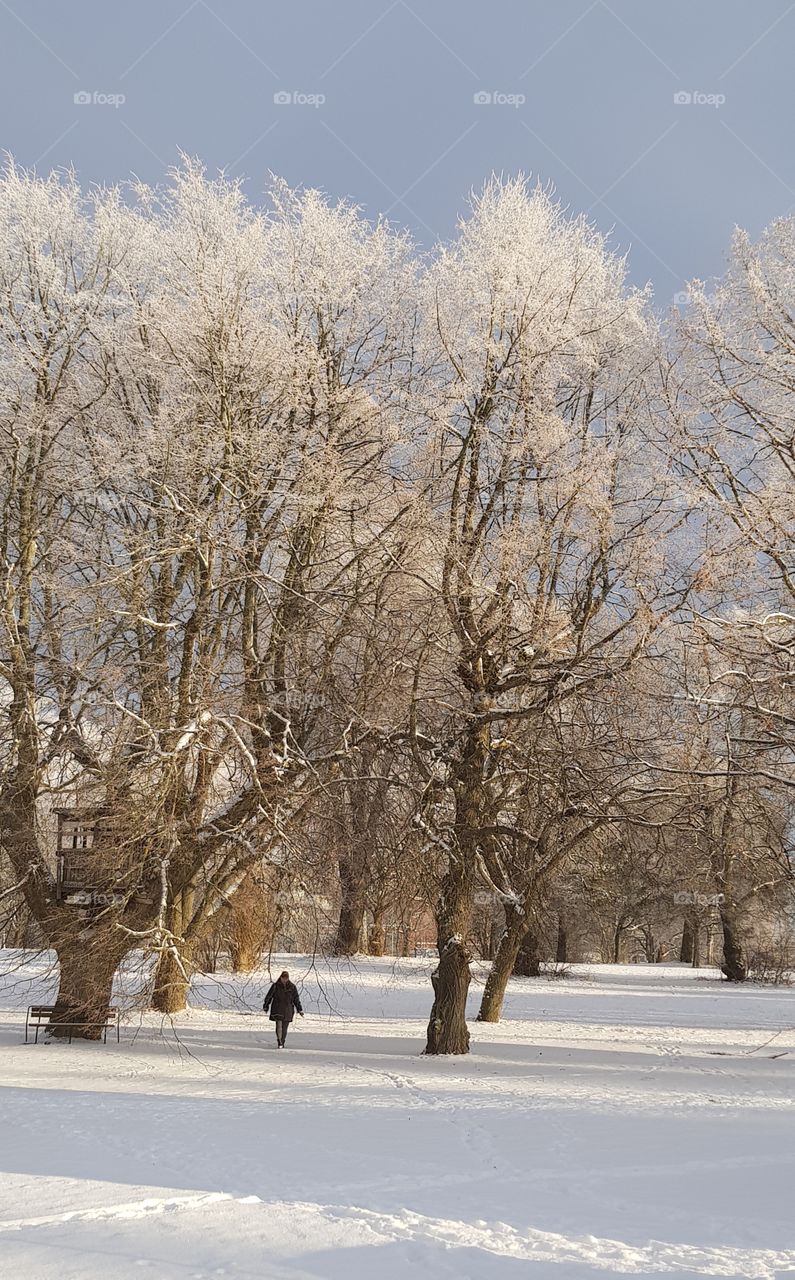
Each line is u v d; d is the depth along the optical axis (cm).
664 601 2362
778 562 2223
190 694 2422
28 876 2558
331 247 2623
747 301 2344
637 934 8212
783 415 2305
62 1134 1387
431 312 2575
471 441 2477
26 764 2480
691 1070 2236
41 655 2509
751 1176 1173
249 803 2456
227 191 2658
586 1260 877
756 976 4975
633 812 2652
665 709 2453
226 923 2844
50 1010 2562
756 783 2570
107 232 2725
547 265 2462
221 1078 2000
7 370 2583
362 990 4041
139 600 2455
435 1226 973
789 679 2178
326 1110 1614
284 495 2439
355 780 2350
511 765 2616
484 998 3167
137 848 2391
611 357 2589
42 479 2602
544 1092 1850
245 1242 923
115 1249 902
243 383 2506
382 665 2417
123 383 2764
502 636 2453
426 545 2439
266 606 2711
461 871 2486
